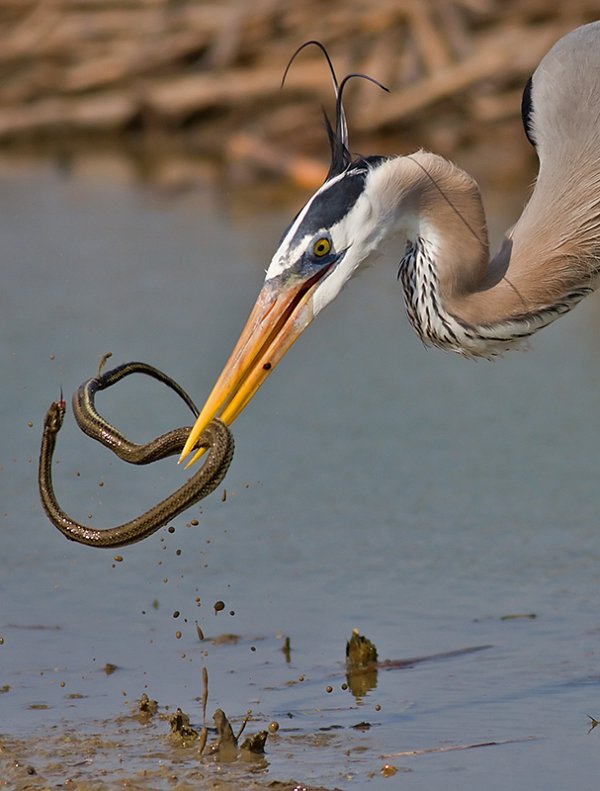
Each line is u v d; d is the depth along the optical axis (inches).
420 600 391.2
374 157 364.8
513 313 369.7
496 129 903.1
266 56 979.3
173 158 960.3
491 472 475.2
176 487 463.2
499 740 313.0
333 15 962.7
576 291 374.6
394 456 490.0
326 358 590.9
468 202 363.6
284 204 820.6
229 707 333.7
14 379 541.3
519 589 396.5
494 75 904.9
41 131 1011.9
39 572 409.7
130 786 288.4
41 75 1024.2
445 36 940.0
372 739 314.0
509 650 361.7
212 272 677.9
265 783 289.9
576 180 371.2
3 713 329.1
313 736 316.2
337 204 353.1
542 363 582.2
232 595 396.2
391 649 363.3
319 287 354.9
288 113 930.1
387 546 424.2
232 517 446.3
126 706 333.4
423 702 334.3
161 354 568.4
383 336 616.1
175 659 359.9
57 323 607.2
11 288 657.0
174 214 797.2
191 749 308.8
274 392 552.1
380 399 543.5
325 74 942.4
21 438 494.6
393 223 361.1
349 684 346.0
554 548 421.1
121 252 715.4
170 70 1005.8
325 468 480.7
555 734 315.6
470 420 520.7
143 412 512.7
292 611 386.3
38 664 356.2
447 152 898.1
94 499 452.4
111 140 1004.6
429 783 291.1
